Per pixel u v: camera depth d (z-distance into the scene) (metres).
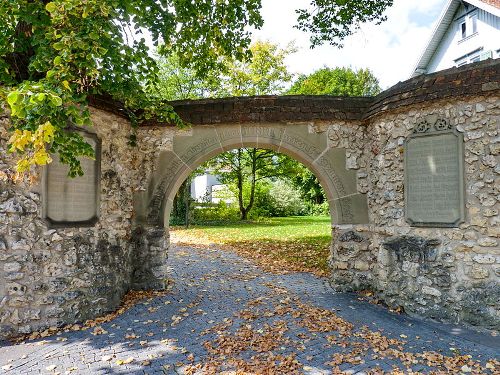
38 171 4.85
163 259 6.66
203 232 15.77
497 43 12.92
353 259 6.52
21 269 4.69
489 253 4.69
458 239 4.91
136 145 6.62
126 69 4.68
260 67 18.55
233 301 6.00
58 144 4.00
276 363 3.77
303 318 5.07
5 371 3.70
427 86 5.18
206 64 7.73
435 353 3.93
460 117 4.96
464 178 4.89
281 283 7.30
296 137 6.57
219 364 3.77
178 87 18.95
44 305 4.86
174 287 6.91
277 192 27.41
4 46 4.24
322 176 6.57
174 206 20.61
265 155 21.27
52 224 4.97
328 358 3.87
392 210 5.71
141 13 4.57
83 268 5.27
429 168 5.20
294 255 10.19
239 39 7.42
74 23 3.69
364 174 6.51
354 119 6.45
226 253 10.86
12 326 4.63
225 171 24.66
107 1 3.69
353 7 9.22
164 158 6.67
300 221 21.28
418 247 5.25
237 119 6.45
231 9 6.87
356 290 6.48
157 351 4.14
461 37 14.52
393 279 5.55
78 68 3.93
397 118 5.64
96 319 5.23
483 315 4.66
